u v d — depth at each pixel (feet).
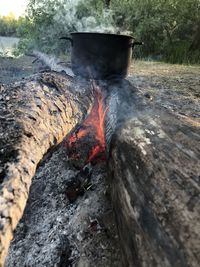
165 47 7.50
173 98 3.46
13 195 0.97
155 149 1.36
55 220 1.60
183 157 1.25
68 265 1.37
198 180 1.07
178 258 0.82
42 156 1.37
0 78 4.39
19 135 1.28
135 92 2.31
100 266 1.31
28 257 1.44
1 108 1.50
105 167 1.89
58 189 1.80
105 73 2.60
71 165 1.96
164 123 1.65
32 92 1.78
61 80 2.20
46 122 1.57
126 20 7.89
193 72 5.45
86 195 1.71
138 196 1.13
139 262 0.93
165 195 1.05
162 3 8.22
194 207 0.95
